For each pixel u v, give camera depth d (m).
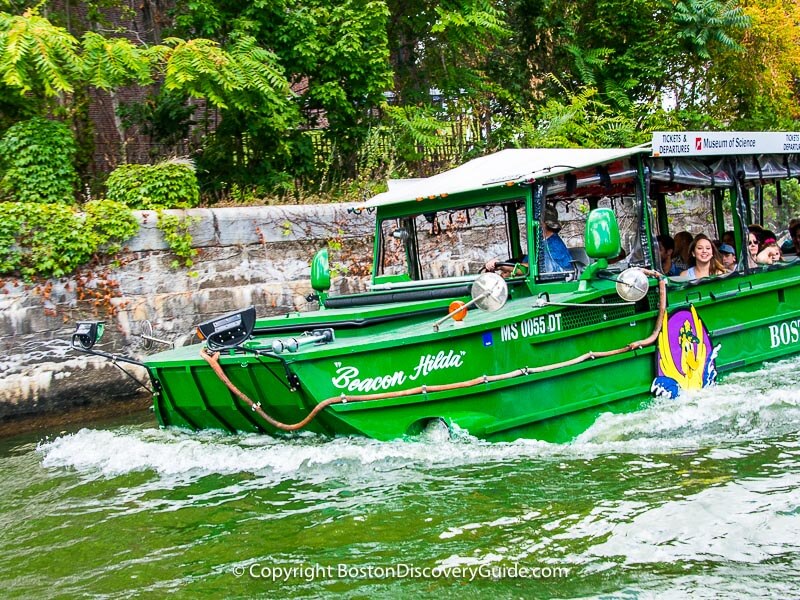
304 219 11.00
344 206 11.35
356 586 4.22
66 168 10.70
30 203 9.38
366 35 13.50
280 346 5.46
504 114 17.39
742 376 7.46
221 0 12.98
